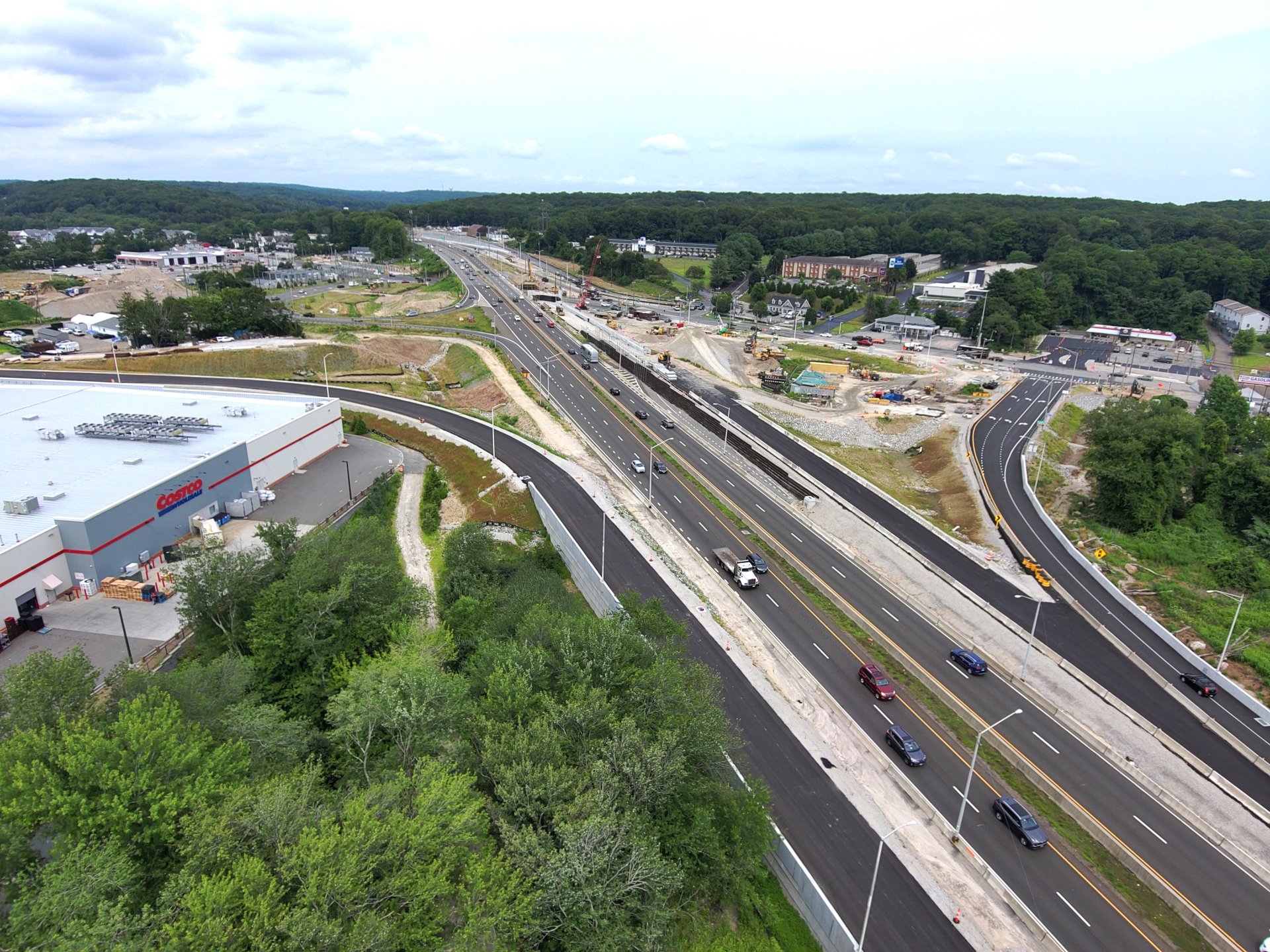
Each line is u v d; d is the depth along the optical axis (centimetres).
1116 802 5253
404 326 19588
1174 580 8419
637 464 10931
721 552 8394
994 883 4569
